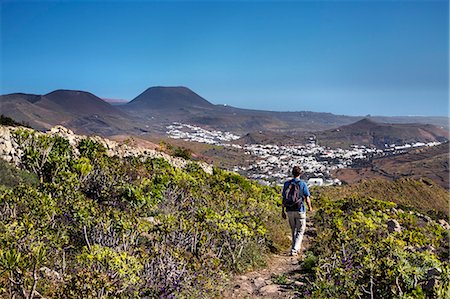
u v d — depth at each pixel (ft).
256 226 30.58
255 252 27.53
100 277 15.39
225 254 26.58
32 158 42.45
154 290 18.24
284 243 34.47
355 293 17.22
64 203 25.44
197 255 24.32
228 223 26.63
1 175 37.09
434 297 15.76
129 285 17.17
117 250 20.47
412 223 38.93
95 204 25.39
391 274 17.19
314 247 30.48
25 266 15.55
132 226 22.43
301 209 30.45
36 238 19.03
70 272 18.69
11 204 23.94
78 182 35.06
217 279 21.22
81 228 23.31
